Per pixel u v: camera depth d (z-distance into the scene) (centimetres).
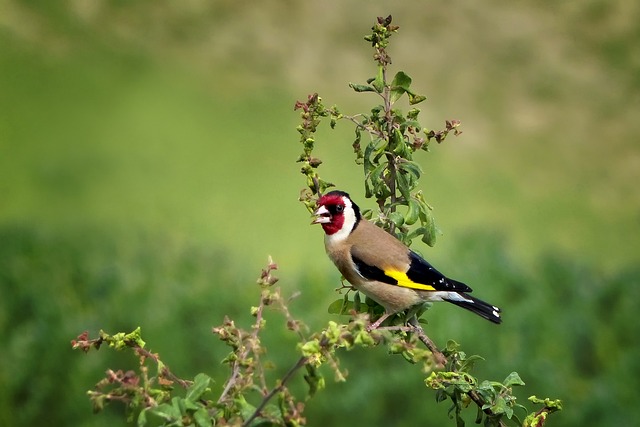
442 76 2389
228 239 1744
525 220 1966
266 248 1717
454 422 1063
